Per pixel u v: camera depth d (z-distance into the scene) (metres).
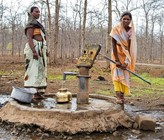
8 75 14.95
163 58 52.53
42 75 6.18
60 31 42.47
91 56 5.88
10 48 52.88
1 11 32.25
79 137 4.83
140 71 20.27
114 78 5.95
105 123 5.16
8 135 4.89
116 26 5.89
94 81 13.37
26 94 5.86
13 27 33.59
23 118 5.21
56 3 20.48
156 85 12.77
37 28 6.05
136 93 10.13
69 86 11.22
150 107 7.80
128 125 5.47
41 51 6.09
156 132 5.31
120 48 5.89
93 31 46.69
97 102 6.21
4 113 5.66
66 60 28.05
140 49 43.78
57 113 5.06
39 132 4.94
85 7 18.77
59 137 4.80
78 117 5.04
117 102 5.97
